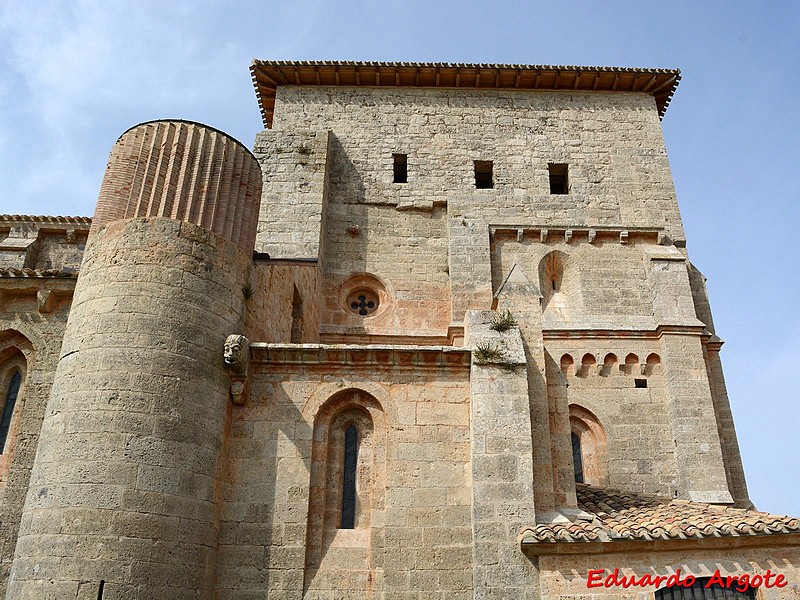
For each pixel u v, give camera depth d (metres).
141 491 11.88
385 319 26.67
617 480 23.42
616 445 23.94
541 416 14.21
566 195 29.09
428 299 27.19
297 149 27.72
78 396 12.55
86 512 11.55
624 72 30.44
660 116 32.47
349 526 13.43
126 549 11.45
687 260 27.59
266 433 13.78
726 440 24.36
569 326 25.77
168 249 13.93
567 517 13.42
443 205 28.86
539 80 30.94
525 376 13.88
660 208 28.80
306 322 22.53
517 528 12.61
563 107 31.06
